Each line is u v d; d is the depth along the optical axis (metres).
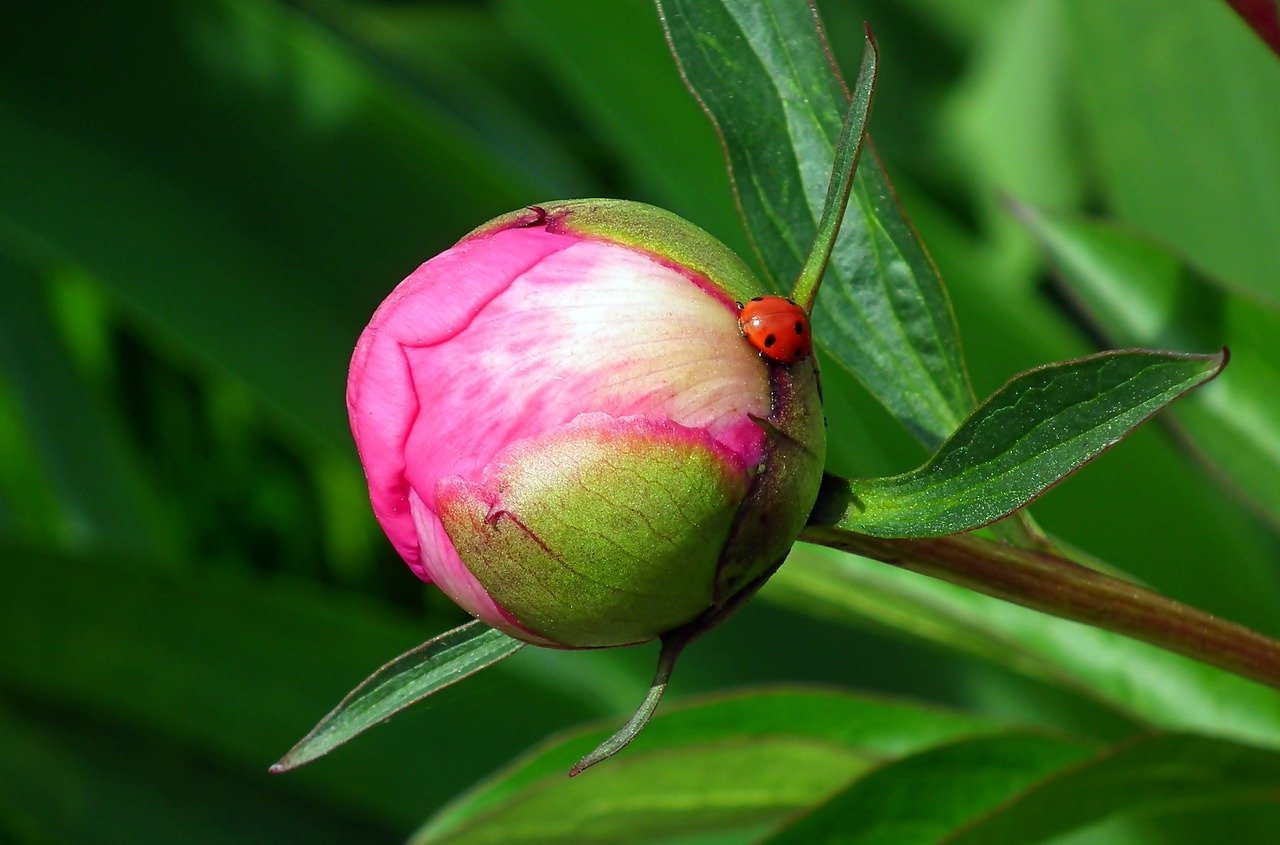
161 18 0.58
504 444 0.41
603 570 0.41
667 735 0.49
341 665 0.57
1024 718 0.58
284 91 0.59
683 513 0.41
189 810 0.59
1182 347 0.48
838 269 0.44
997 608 0.49
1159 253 0.49
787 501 0.42
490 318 0.42
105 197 0.59
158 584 0.55
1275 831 0.52
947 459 0.42
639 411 0.41
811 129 0.44
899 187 0.55
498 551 0.41
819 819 0.46
